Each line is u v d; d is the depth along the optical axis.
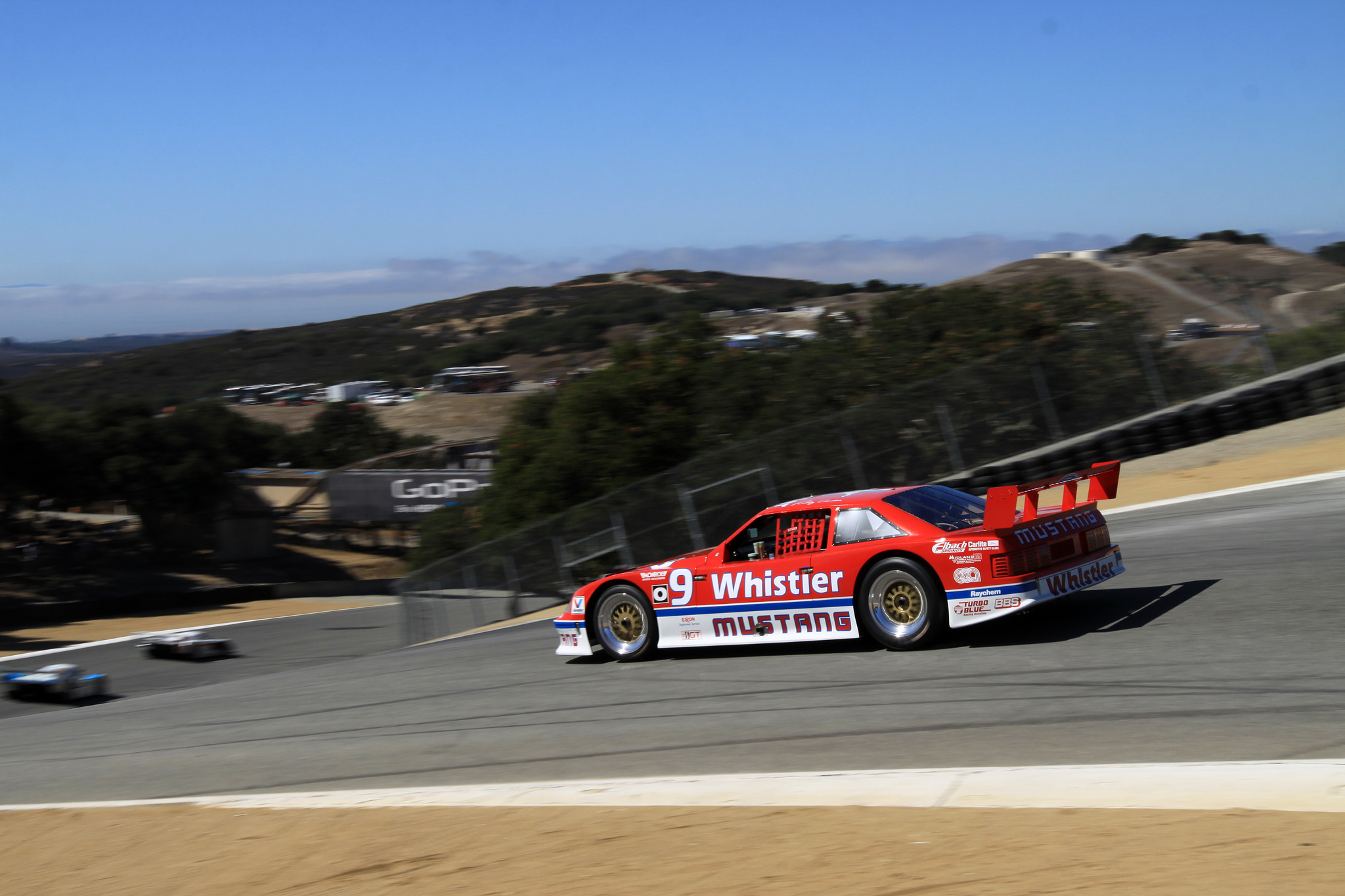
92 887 5.78
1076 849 4.18
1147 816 4.44
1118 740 5.69
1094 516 8.64
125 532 67.88
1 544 63.38
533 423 34.59
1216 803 4.49
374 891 4.95
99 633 44.56
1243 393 19.23
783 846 4.69
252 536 65.00
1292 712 5.76
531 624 16.84
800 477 19.91
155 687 28.84
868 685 7.57
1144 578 10.10
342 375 198.88
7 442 61.22
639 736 7.27
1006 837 4.41
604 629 9.84
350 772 7.61
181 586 58.88
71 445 64.06
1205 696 6.26
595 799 5.86
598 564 20.91
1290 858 3.80
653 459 26.11
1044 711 6.43
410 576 24.05
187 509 65.38
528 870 4.89
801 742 6.55
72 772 9.52
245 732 10.02
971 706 6.73
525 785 6.41
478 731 8.23
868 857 4.41
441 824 5.77
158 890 5.51
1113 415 20.41
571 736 7.60
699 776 6.10
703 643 9.27
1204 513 14.00
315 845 5.75
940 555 8.04
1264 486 15.16
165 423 68.62
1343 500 12.67
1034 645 7.98
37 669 34.22
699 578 9.23
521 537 21.89
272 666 30.55
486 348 188.62
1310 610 7.87
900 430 20.05
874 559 8.36
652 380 26.91
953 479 19.20
